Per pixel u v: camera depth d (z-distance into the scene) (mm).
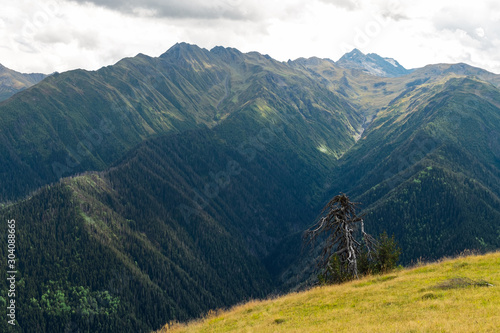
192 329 31266
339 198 43344
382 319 23078
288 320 27531
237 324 29359
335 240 43844
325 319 25797
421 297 26344
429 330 18797
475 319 19578
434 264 38812
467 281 27953
